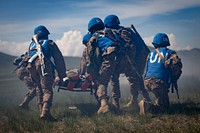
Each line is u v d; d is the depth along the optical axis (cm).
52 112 700
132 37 738
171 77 645
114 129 531
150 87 644
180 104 726
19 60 813
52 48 673
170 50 654
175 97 844
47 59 663
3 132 558
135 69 715
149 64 663
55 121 620
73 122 586
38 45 670
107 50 665
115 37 691
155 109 629
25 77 779
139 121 577
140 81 739
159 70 642
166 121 573
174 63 633
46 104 625
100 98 670
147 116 603
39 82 700
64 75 687
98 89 679
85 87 702
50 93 640
